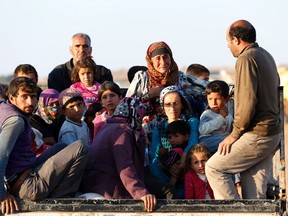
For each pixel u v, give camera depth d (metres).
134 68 11.25
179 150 8.84
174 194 8.40
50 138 9.29
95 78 10.59
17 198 7.54
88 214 7.42
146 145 9.38
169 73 9.88
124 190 8.01
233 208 7.33
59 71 11.40
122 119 8.77
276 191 8.22
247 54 7.85
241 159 7.98
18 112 7.62
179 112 9.21
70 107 9.02
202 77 11.91
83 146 7.69
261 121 7.89
